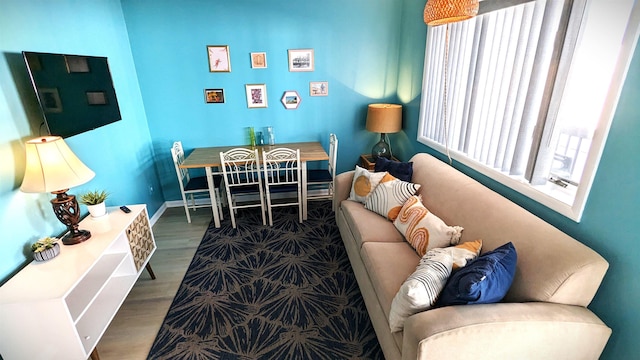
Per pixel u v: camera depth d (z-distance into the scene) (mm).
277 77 3457
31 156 1637
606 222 1331
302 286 2311
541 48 1655
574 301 1283
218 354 1768
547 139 1663
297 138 3748
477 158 2312
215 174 3385
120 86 2898
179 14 3111
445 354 1143
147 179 3318
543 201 1660
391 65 3598
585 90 1479
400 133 3725
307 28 3322
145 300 2201
